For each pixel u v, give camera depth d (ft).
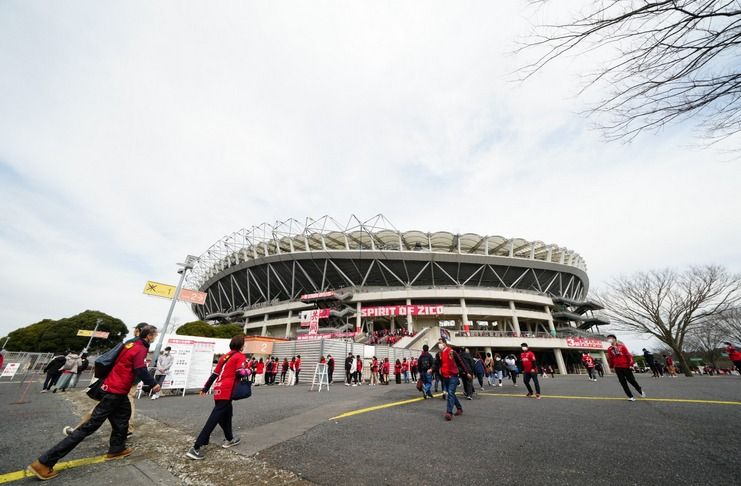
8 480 10.61
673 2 10.49
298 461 12.66
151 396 39.14
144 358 14.30
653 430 16.37
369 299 136.05
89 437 17.04
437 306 128.16
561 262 162.40
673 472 10.51
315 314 84.43
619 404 25.72
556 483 9.98
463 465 11.89
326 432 17.46
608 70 12.57
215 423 14.03
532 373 32.55
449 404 20.85
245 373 15.28
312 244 163.73
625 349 28.81
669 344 98.99
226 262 181.16
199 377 46.73
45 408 27.91
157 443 15.72
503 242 162.91
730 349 46.11
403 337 103.76
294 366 61.72
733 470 10.41
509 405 26.84
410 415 22.65
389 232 152.46
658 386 42.78
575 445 14.12
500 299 135.23
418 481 10.44
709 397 28.14
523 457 12.66
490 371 51.72
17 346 137.18
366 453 13.53
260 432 17.62
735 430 15.71
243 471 11.71
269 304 164.35
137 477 11.21
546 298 144.36
